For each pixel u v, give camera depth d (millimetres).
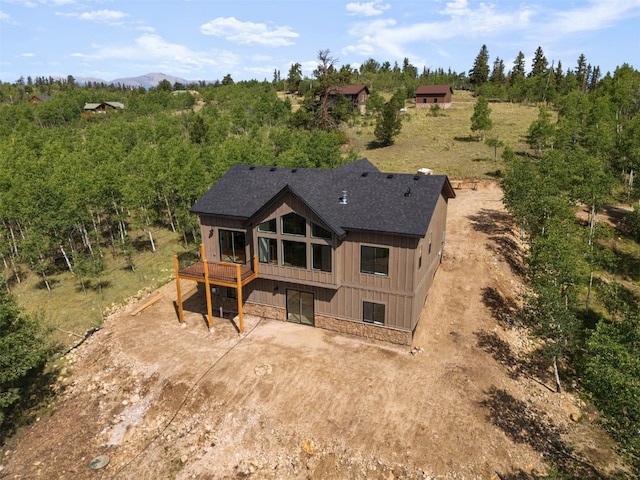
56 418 20422
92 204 37719
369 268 23000
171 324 26500
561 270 22531
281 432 18016
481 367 21656
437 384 20328
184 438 18516
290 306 25844
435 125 79125
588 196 33219
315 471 16500
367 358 22188
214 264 25719
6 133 74688
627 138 45594
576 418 19594
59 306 30062
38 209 33844
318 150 45656
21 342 19969
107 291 31625
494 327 24906
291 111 88812
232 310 27516
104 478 17141
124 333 25656
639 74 82875
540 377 21969
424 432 17672
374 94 91375
